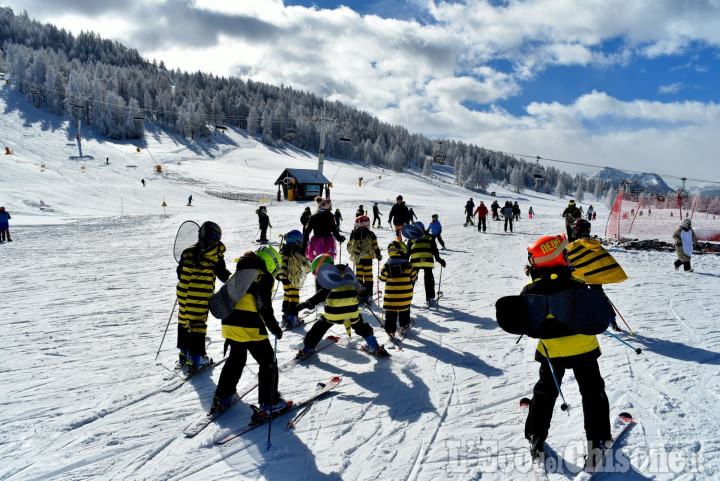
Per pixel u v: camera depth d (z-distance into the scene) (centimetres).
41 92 10488
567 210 834
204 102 14088
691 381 452
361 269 778
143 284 950
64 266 1159
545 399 319
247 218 2620
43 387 446
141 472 317
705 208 2309
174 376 475
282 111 14925
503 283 963
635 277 1026
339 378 466
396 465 325
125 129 10231
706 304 774
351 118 18525
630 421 371
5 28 17212
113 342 579
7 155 5416
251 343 388
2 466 321
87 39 19288
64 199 3450
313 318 692
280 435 367
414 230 758
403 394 438
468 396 432
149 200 3938
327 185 4812
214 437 361
